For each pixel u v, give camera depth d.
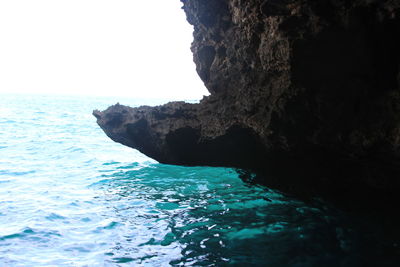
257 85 6.39
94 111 10.04
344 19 4.24
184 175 9.13
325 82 4.85
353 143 4.98
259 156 7.48
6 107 38.09
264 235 5.03
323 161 6.03
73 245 4.79
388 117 4.56
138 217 5.94
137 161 11.54
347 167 5.81
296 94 5.15
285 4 4.45
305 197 6.93
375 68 4.55
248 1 5.47
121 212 6.21
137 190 7.74
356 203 6.14
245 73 6.70
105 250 4.63
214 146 7.88
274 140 6.19
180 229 5.35
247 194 7.27
